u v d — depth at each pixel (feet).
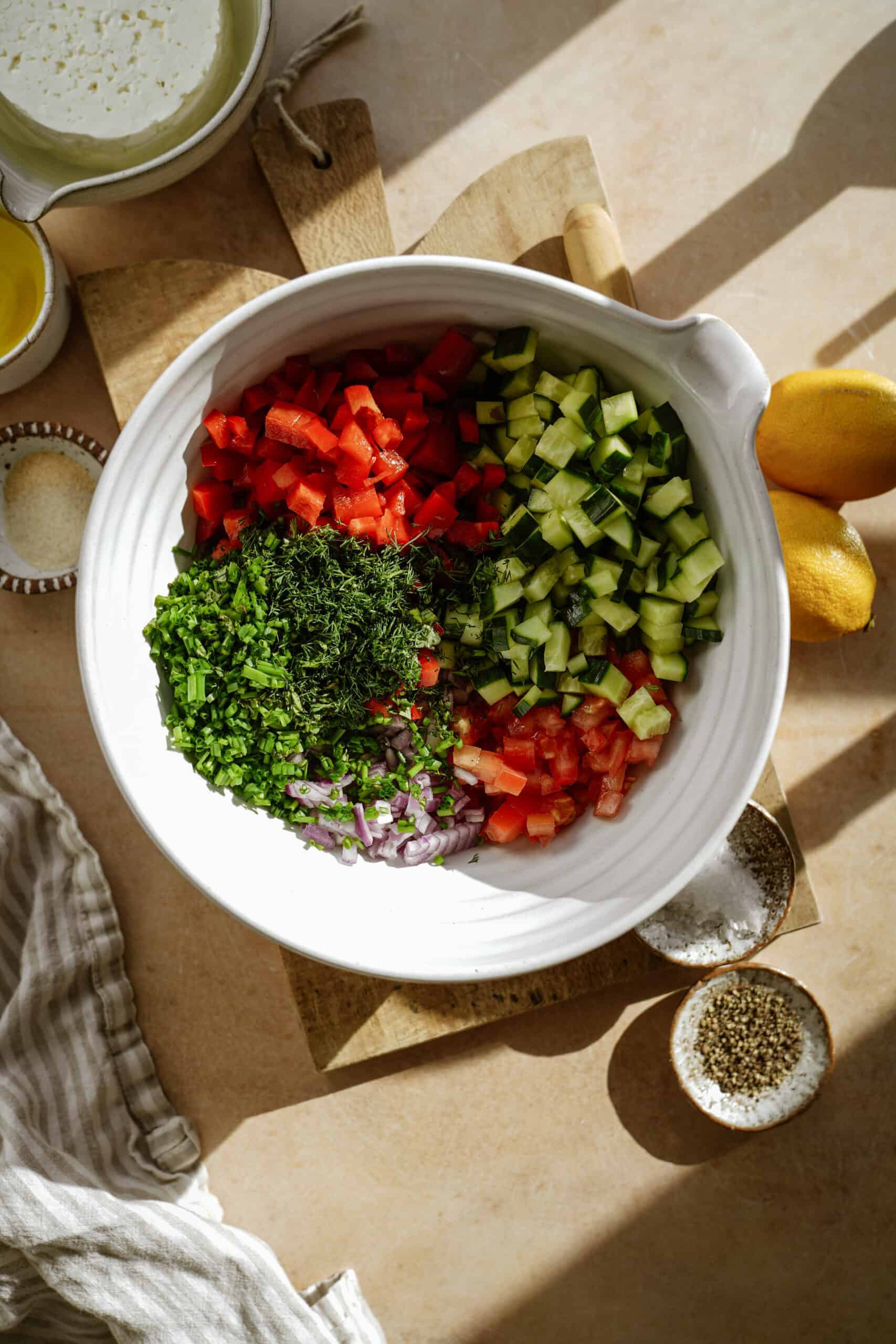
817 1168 2.48
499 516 2.17
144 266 2.26
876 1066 2.47
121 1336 2.34
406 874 2.18
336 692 2.10
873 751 2.46
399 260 1.99
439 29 2.41
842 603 2.24
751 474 1.99
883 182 2.44
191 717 2.08
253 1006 2.45
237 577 2.09
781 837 2.31
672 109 2.43
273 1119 2.45
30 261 2.29
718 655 2.11
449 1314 2.48
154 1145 2.41
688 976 2.46
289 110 2.39
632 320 1.99
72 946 2.40
